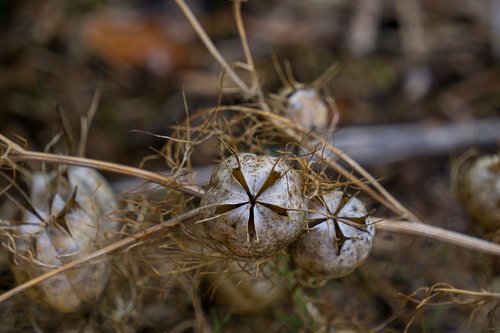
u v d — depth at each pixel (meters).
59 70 0.44
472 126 0.43
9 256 0.30
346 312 0.35
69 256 0.30
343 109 0.44
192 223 0.30
